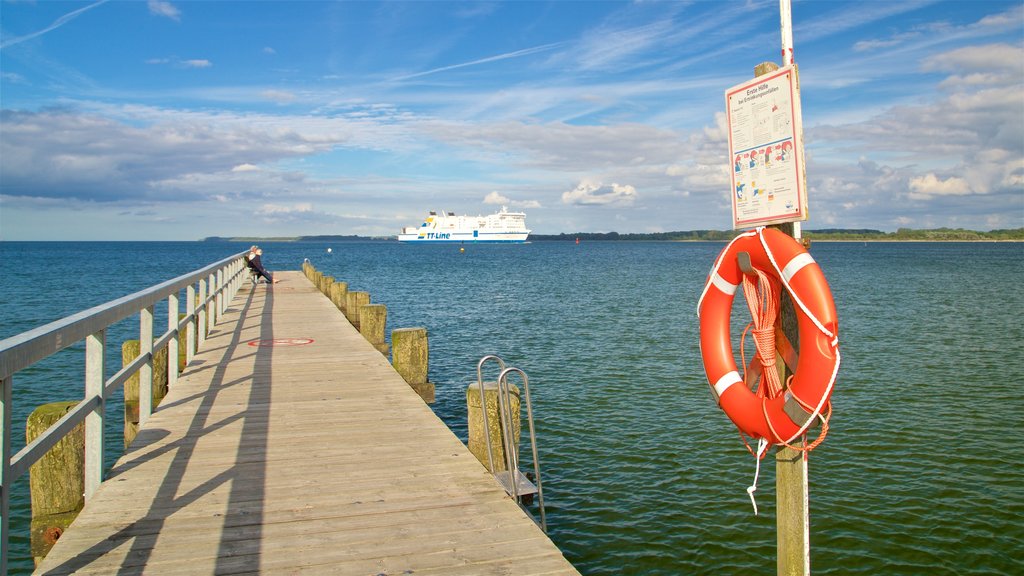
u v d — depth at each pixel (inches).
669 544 272.4
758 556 263.0
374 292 1459.2
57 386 523.8
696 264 3093.0
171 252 5797.2
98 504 176.1
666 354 647.1
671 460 357.1
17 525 294.0
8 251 5610.2
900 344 705.0
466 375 575.2
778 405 136.3
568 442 386.6
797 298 130.0
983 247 7475.4
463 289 1533.0
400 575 141.1
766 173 137.1
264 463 211.5
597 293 1389.0
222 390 312.8
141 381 246.5
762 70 141.3
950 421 418.6
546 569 144.4
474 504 180.4
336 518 170.1
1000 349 673.0
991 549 264.1
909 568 252.5
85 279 1899.6
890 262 3102.9
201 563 145.0
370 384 327.6
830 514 292.0
